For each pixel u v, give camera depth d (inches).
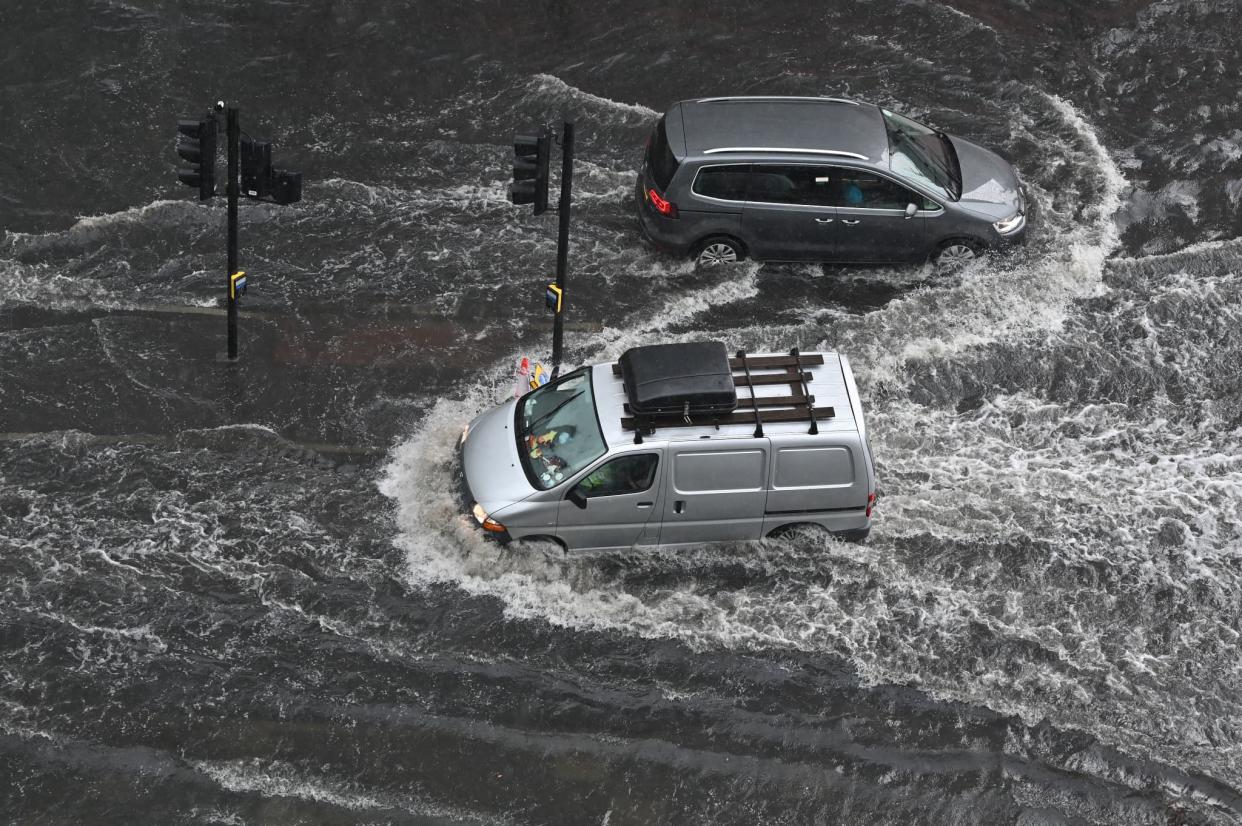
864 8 2856.8
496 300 2071.9
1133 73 2662.4
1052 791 1371.8
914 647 1523.1
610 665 1494.8
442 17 2770.7
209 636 1508.4
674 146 2047.2
